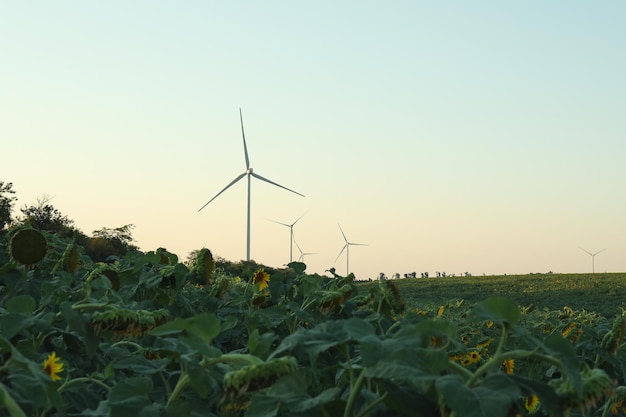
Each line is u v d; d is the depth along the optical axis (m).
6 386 2.47
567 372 2.26
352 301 6.05
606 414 4.47
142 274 6.05
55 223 52.75
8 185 52.91
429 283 70.56
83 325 3.50
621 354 5.35
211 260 6.43
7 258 6.21
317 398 2.35
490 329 8.85
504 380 2.16
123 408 2.73
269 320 5.52
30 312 3.50
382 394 2.53
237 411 3.29
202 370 2.71
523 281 72.06
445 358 2.23
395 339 2.32
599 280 71.69
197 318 2.66
